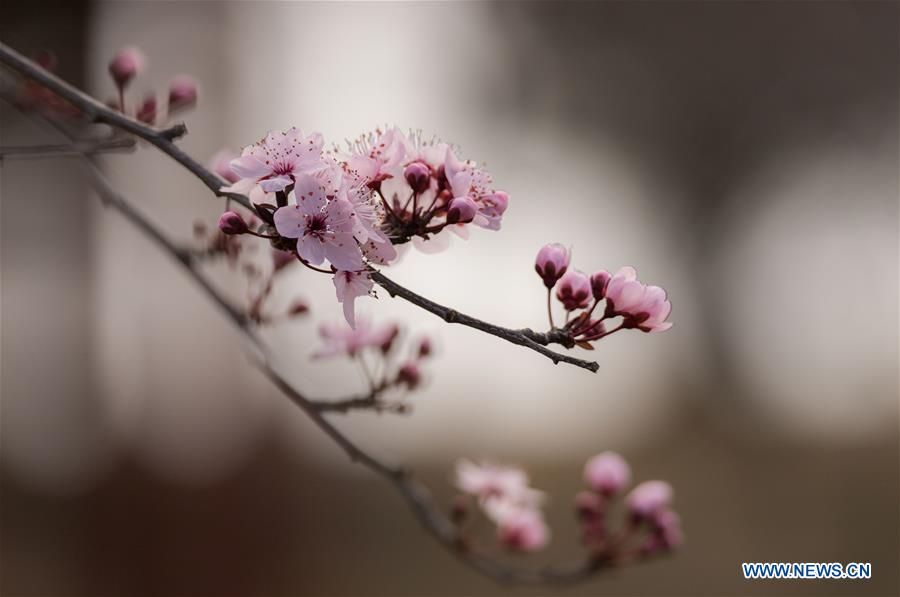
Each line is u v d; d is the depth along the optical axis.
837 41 21.33
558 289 2.63
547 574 4.27
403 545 11.84
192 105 4.12
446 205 2.55
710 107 21.75
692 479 14.73
